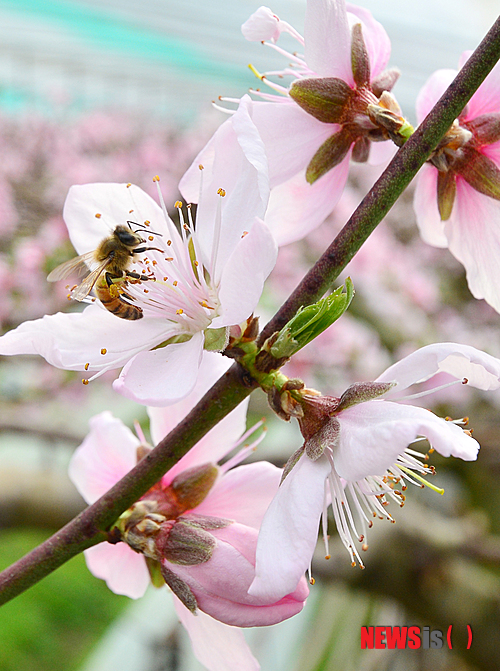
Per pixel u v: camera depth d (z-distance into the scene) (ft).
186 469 0.47
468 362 0.42
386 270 1.55
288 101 0.50
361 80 0.47
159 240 0.46
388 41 0.49
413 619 1.00
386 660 1.16
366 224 0.40
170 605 1.35
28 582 0.42
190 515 0.44
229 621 0.40
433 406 1.33
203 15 2.12
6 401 1.37
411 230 1.73
